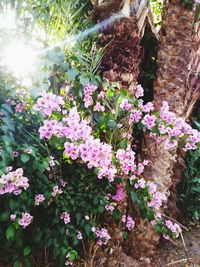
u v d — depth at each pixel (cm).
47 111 131
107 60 164
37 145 147
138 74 185
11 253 155
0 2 146
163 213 194
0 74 137
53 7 168
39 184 145
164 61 175
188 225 222
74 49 158
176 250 197
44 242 154
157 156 179
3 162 125
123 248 187
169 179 185
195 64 187
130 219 173
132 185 159
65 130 131
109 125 150
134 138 189
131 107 154
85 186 160
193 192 220
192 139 157
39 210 156
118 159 150
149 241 183
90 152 132
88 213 160
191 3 163
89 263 162
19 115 145
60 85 155
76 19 181
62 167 162
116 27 159
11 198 140
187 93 188
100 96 153
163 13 176
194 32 182
